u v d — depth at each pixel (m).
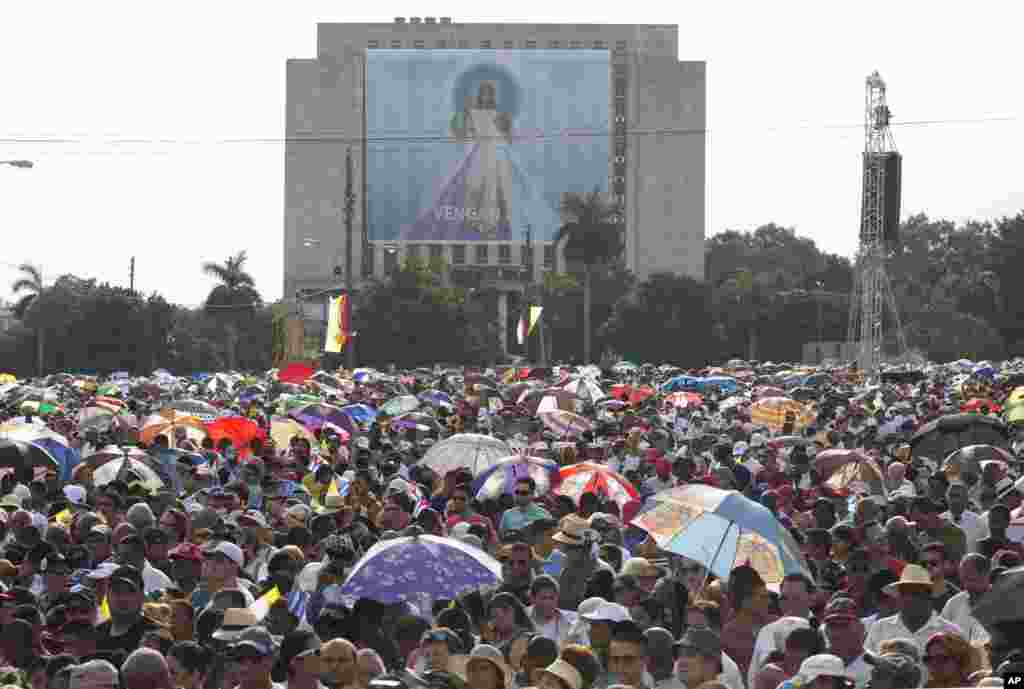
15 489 32.56
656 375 120.75
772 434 52.06
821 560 25.95
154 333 197.75
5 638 19.00
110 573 20.91
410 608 20.66
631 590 21.61
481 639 21.23
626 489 32.34
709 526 21.61
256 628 17.12
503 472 32.69
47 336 195.00
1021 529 28.91
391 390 82.06
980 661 19.11
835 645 19.16
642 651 17.09
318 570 22.55
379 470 37.69
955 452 39.09
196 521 27.06
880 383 111.31
